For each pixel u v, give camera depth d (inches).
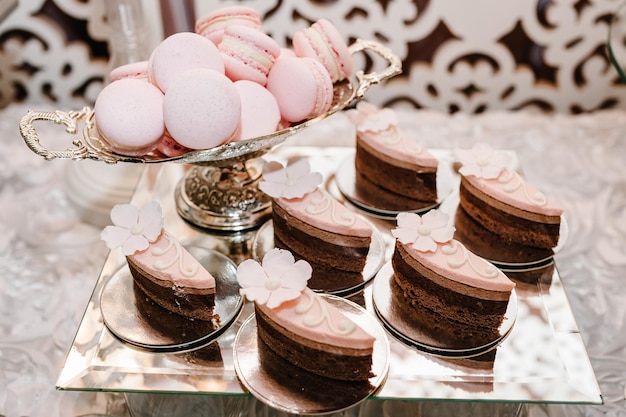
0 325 24.3
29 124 20.1
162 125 19.6
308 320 18.0
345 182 24.2
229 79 20.1
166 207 23.7
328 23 22.1
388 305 19.9
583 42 31.3
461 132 31.5
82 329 19.8
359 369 18.0
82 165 28.7
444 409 20.4
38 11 31.7
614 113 32.6
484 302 19.2
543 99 33.2
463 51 31.8
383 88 33.1
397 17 30.8
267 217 22.9
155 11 29.3
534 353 18.9
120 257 21.8
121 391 18.3
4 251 27.0
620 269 25.8
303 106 20.5
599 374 22.6
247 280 18.7
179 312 19.7
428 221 20.2
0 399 22.1
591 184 29.1
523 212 21.4
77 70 33.5
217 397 20.5
